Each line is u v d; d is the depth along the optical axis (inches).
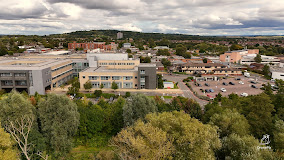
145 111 1907.0
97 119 2012.8
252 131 1759.4
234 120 1685.5
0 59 4660.4
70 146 1718.8
